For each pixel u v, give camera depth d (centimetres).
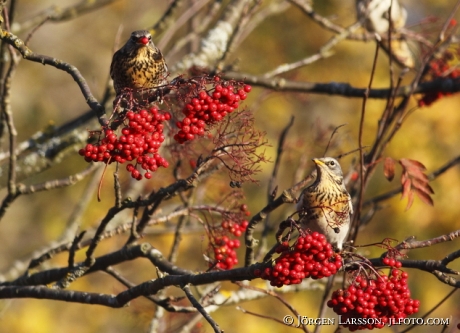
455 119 1814
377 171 1781
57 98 2144
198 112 677
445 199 1769
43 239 1983
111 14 2177
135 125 648
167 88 693
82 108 2155
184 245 1697
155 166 661
